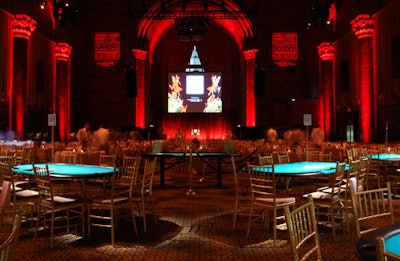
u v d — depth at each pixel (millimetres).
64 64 25031
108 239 5867
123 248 5422
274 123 29422
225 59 33469
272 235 6043
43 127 22938
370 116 18547
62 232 6203
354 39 20547
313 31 27812
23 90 18672
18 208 6641
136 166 6238
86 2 29906
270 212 7438
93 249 5367
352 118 21828
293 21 29719
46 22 23719
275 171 6375
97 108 30094
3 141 15742
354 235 5910
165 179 13211
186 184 11945
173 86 32906
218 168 11367
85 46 29969
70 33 25625
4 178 6301
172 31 33344
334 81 23766
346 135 22734
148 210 8016
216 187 11211
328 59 24062
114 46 25469
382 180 9922
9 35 18203
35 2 19781
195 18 24188
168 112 32938
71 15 22031
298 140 20812
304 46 29828
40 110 22281
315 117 26438
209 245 5555
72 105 27609
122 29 29453
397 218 6832
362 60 18656
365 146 13719
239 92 33219
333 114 23984
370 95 18562
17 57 18500
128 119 29938
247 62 29438
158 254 5160
